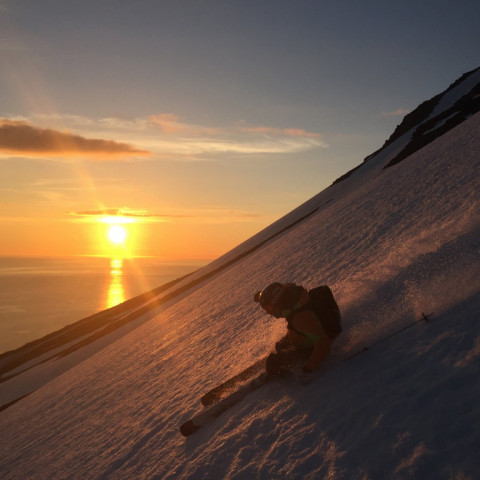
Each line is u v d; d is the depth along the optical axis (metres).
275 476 3.06
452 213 7.20
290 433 3.46
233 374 6.04
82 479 6.23
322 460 2.93
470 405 2.54
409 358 3.37
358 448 2.80
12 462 10.80
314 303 3.97
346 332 4.26
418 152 22.23
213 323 12.32
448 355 3.10
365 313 4.35
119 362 16.78
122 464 5.65
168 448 5.03
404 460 2.48
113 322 67.56
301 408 3.70
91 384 15.37
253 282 15.95
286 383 4.23
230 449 3.80
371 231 10.84
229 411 4.56
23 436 13.48
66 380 22.62
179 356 10.35
